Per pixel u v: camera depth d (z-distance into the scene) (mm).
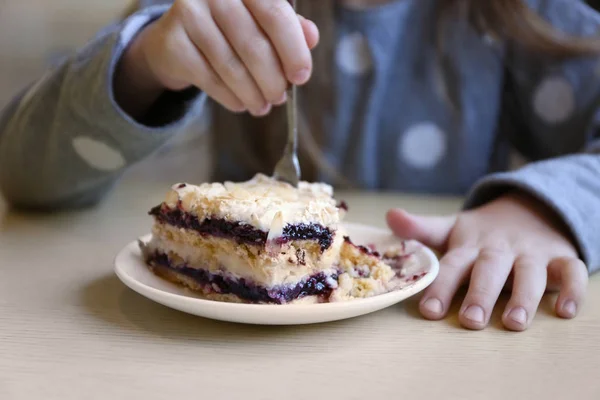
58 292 376
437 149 744
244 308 315
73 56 515
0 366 297
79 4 1141
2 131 579
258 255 346
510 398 279
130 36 480
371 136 737
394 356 311
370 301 327
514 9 697
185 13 418
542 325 344
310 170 748
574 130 699
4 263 421
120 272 362
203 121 1136
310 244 359
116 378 289
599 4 800
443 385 287
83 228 505
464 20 744
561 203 417
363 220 536
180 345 317
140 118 514
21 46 1133
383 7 740
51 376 290
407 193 739
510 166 759
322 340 324
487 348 319
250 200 363
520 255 385
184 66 429
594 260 406
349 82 732
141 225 515
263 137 796
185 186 388
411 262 391
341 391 282
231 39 413
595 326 343
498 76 740
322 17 736
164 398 276
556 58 707
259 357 308
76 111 486
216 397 277
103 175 524
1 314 346
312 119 743
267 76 413
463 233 417
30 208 557
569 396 280
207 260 370
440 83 744
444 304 353
